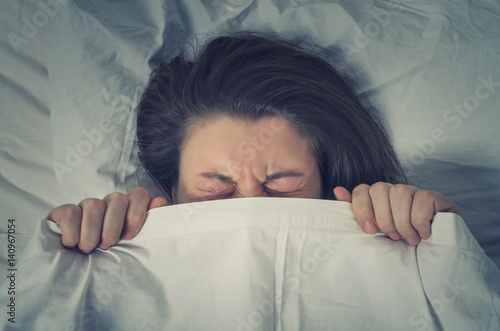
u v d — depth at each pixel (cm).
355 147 79
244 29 89
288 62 77
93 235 58
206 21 88
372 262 57
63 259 57
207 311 57
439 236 56
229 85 72
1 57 92
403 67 84
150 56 84
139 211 60
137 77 83
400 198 57
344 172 79
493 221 84
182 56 84
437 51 83
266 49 79
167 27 86
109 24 84
